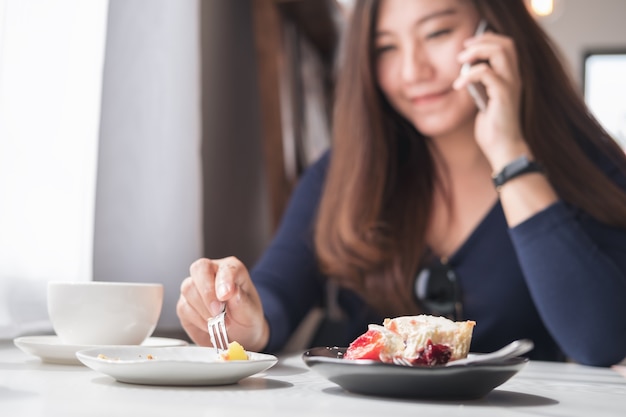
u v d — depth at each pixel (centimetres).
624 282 121
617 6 384
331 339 214
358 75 155
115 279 142
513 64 138
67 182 117
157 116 151
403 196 153
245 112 237
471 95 146
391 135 154
